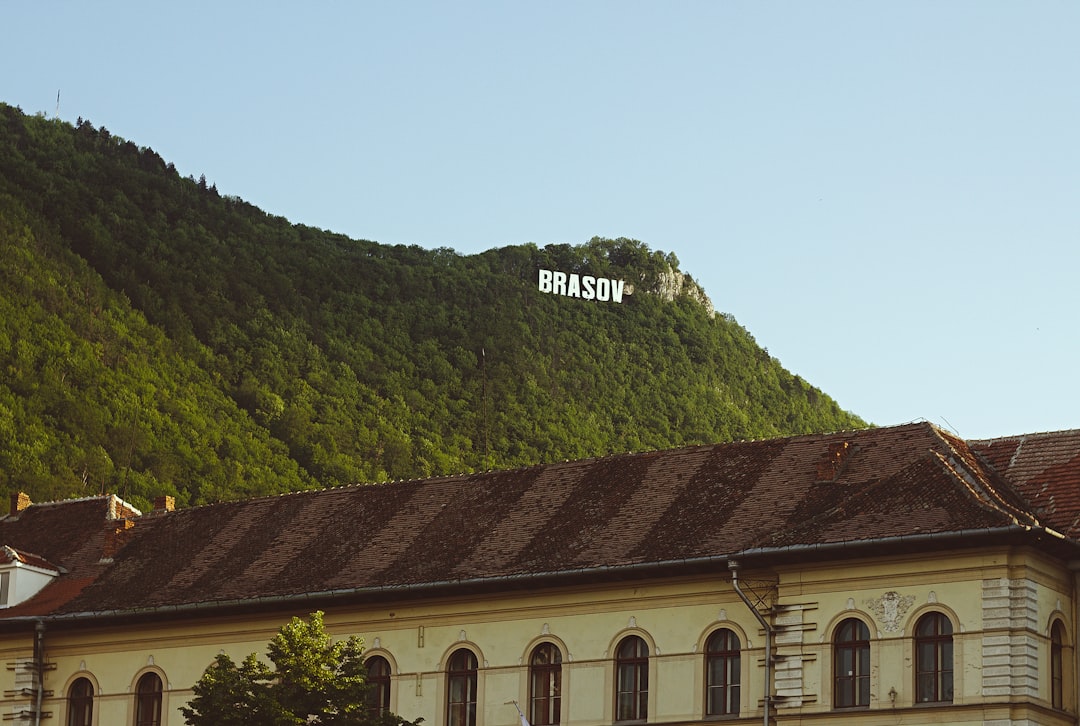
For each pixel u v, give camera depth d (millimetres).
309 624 47781
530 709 49969
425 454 135500
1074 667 45062
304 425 130875
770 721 46000
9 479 109625
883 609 44938
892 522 44969
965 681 43469
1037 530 43219
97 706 56594
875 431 51438
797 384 177125
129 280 144875
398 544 55031
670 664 48094
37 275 135750
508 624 50875
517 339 158000
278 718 44750
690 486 52000
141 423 122438
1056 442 50781
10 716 57406
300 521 59188
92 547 62531
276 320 148875
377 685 52562
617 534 50625
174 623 56062
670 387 161500
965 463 47281
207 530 60969
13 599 59375
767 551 45781
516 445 142875
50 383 122125
